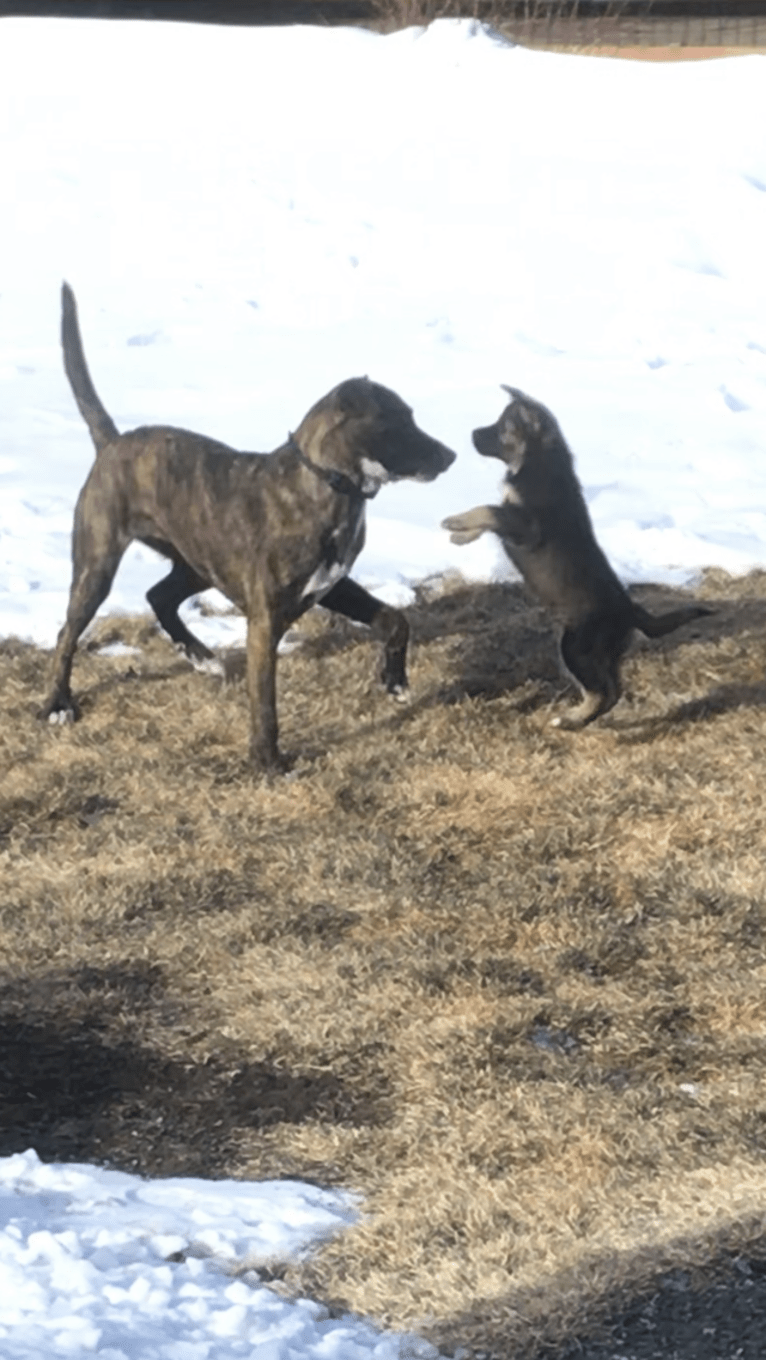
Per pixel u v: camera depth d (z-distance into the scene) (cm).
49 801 861
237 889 776
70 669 944
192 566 888
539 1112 591
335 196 1986
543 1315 470
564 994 680
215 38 2488
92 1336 435
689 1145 566
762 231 1869
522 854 800
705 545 1159
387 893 762
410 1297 487
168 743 922
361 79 2342
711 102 2206
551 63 2359
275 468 845
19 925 742
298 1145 588
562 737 914
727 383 1522
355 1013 666
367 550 1171
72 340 918
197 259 1870
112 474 903
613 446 1370
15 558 1162
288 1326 459
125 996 687
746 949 711
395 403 822
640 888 763
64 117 2277
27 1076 636
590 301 1728
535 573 871
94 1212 534
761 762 877
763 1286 477
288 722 938
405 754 898
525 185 1992
